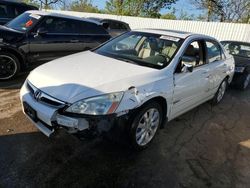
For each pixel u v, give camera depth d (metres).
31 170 2.73
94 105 2.66
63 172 2.76
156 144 3.57
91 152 3.16
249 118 5.04
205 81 4.37
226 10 24.84
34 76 3.19
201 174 3.06
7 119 3.75
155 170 3.00
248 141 4.05
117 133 2.88
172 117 3.83
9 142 3.17
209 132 4.18
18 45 5.38
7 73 5.42
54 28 6.07
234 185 2.96
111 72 3.15
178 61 3.65
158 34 4.19
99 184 2.65
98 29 7.06
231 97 6.34
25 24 5.86
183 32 4.36
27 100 2.98
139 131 3.19
